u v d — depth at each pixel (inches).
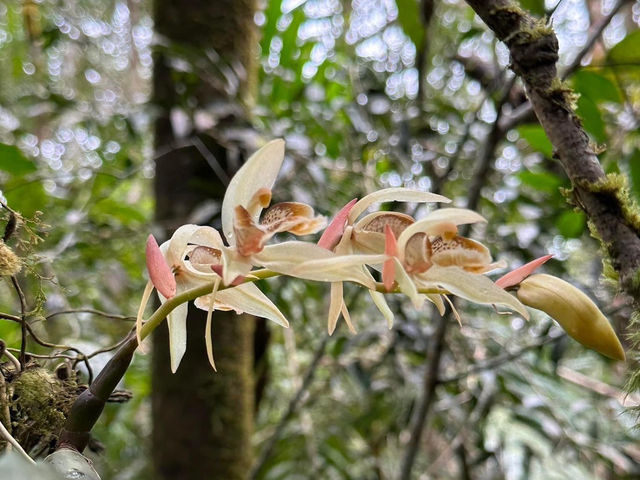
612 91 12.9
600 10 21.0
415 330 19.0
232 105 16.1
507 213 22.0
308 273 6.3
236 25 17.1
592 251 20.9
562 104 6.1
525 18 6.3
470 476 21.8
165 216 16.4
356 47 23.5
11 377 7.0
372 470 24.6
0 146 13.8
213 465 15.7
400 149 18.3
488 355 20.9
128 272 20.9
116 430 25.5
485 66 21.9
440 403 19.9
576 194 6.2
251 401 16.9
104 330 20.2
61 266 17.4
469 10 24.1
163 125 17.0
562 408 19.5
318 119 20.7
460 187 22.1
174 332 7.0
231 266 6.2
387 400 23.0
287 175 16.1
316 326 24.4
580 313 5.9
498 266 6.4
